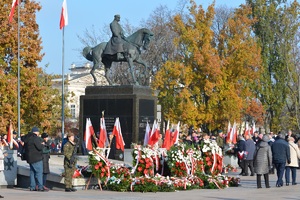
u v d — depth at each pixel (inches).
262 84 2551.7
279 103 2564.0
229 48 2154.3
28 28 1895.9
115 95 1312.7
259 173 973.8
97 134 1230.9
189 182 952.9
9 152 965.8
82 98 1342.3
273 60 2559.1
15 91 1802.4
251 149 1256.2
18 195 819.4
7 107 1788.9
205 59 2060.8
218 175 1009.5
